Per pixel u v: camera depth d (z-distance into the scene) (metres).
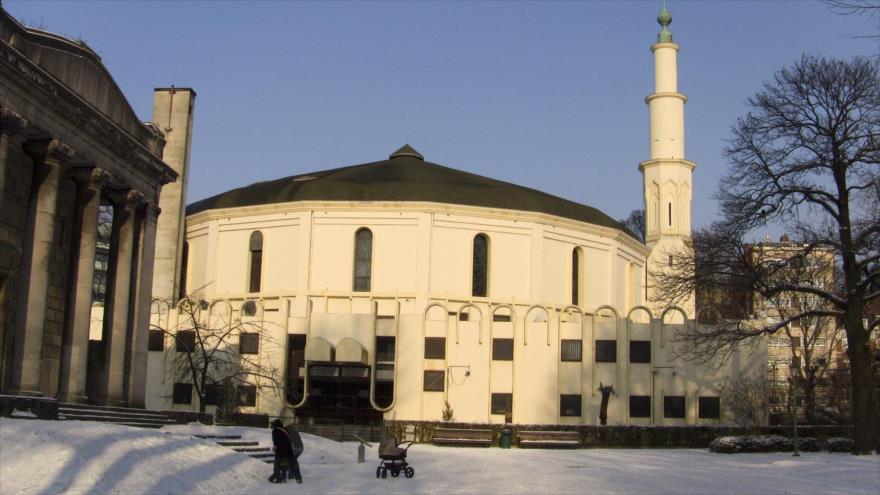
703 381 60.69
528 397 60.59
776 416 62.62
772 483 29.38
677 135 87.31
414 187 68.19
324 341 60.81
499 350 61.59
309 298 64.75
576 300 70.19
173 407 61.66
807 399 67.06
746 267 44.31
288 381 62.25
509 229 67.50
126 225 40.06
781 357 90.38
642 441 55.50
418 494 24.91
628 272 76.31
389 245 65.69
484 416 60.44
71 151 34.06
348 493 25.02
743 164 44.97
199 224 70.81
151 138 43.22
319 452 39.75
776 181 44.06
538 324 61.66
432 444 54.78
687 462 39.28
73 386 35.75
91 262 36.59
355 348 60.28
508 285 66.69
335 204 65.94
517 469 33.91
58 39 34.19
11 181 33.62
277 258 66.69
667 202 85.94
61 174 35.81
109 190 39.94
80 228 36.50
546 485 27.50
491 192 71.19
